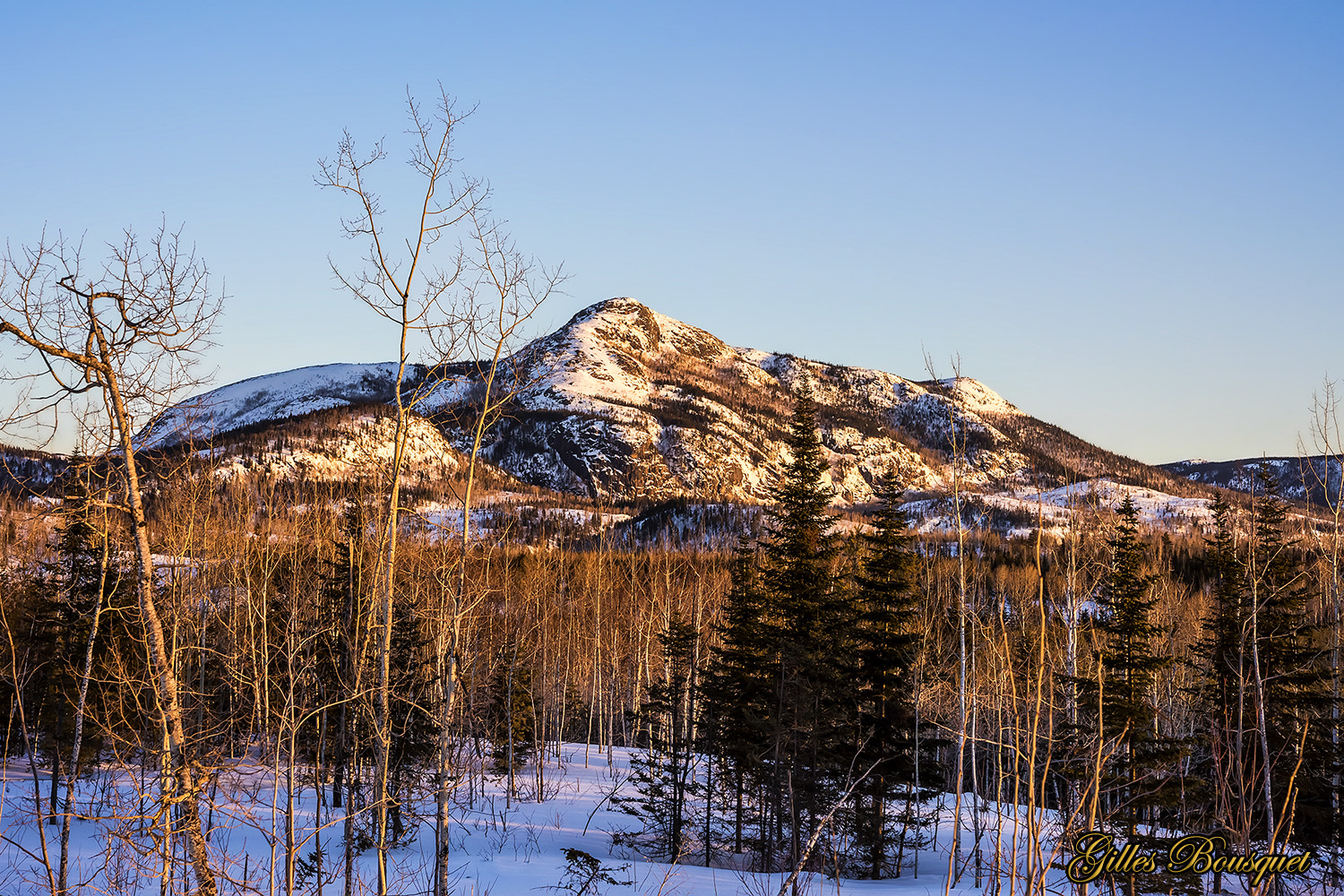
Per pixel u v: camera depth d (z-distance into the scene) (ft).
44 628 63.67
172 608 52.11
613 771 147.74
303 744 65.05
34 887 54.85
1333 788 56.18
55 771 55.16
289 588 64.69
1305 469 68.74
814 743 80.64
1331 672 64.18
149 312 36.04
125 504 37.01
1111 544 64.13
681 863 88.63
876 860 78.89
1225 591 64.49
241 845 63.82
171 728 37.91
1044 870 29.01
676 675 108.47
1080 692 54.75
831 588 94.22
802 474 90.63
